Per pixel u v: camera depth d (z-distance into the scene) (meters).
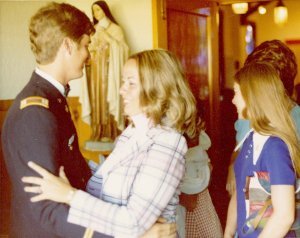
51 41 1.41
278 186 1.42
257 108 1.53
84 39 1.48
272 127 1.49
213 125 4.25
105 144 3.63
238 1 4.36
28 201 1.30
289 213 1.40
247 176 1.53
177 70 1.36
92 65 3.68
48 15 1.41
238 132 2.07
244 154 1.58
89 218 1.26
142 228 1.26
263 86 1.53
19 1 3.87
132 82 1.36
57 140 1.33
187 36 3.90
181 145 1.32
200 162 2.24
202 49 4.12
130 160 1.33
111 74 3.58
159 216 1.34
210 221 2.31
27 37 3.97
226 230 1.86
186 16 3.89
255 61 1.74
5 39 3.81
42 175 1.26
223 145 6.70
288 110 1.58
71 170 1.45
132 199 1.27
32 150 1.28
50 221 1.27
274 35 7.21
